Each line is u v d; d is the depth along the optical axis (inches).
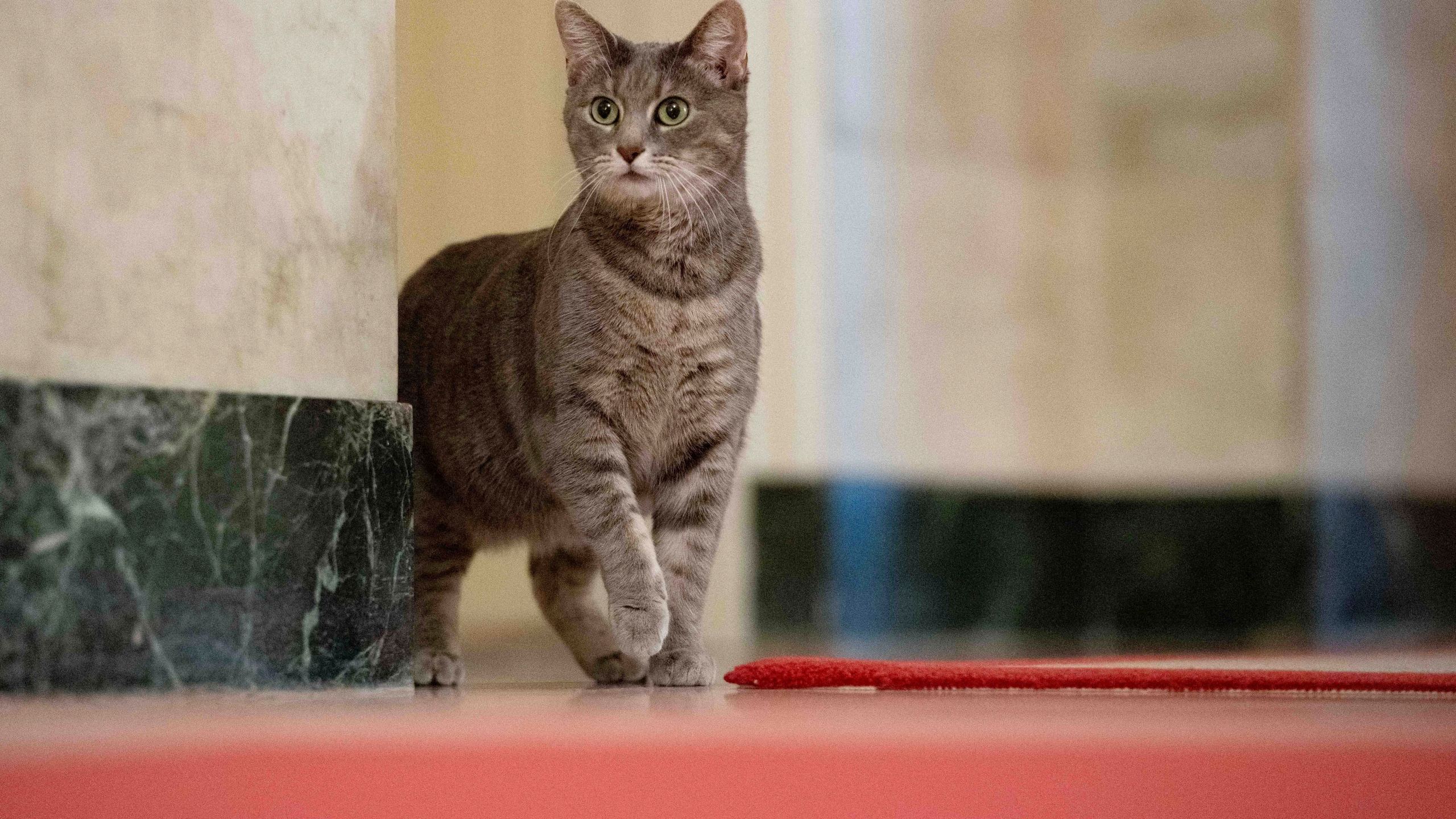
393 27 104.0
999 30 289.0
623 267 116.0
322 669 94.6
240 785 52.4
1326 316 303.1
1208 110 300.7
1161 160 301.9
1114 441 301.3
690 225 118.6
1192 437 301.9
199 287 89.9
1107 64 300.8
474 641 223.1
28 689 80.8
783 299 253.0
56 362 82.9
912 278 277.0
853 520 266.4
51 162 83.1
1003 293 290.2
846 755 59.3
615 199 116.8
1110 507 300.7
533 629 224.7
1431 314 323.0
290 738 64.2
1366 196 309.3
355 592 96.7
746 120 127.1
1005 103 290.5
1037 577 294.5
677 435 120.3
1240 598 301.7
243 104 92.9
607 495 114.7
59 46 83.6
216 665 88.6
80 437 82.9
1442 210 325.7
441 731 67.4
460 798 51.1
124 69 86.5
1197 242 301.1
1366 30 309.3
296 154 96.2
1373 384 311.6
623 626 110.7
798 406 255.3
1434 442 323.6
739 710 81.2
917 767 56.9
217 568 88.7
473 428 126.0
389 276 103.0
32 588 80.9
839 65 263.0
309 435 94.3
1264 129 299.4
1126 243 301.1
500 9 217.6
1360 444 309.6
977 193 286.4
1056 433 298.5
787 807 50.4
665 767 56.6
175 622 86.7
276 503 92.0
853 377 267.3
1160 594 300.8
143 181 87.3
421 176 210.4
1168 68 300.5
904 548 275.0
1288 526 301.7
